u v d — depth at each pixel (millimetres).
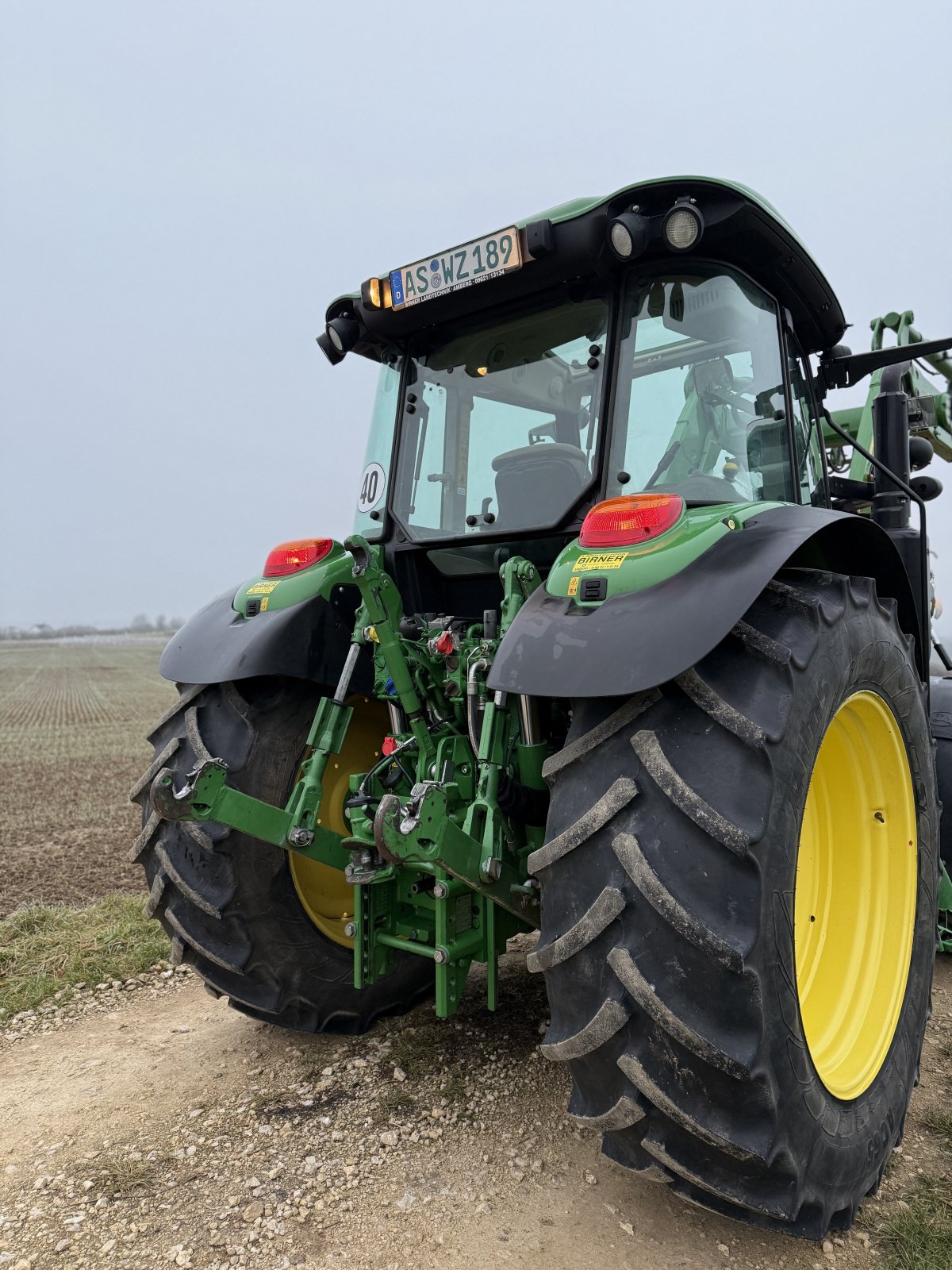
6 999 3328
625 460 2422
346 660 2742
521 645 1884
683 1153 1682
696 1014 1599
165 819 2590
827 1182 1790
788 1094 1654
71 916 4285
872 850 2434
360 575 2531
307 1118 2443
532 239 2400
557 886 1773
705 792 1644
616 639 1758
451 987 2455
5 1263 1883
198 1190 2127
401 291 2750
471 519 2791
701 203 2299
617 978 1643
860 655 2021
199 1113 2486
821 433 3312
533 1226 1982
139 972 3588
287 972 2760
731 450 2420
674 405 2426
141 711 23266
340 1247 1919
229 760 2629
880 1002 2281
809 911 2352
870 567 2490
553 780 1890
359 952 2572
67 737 16719
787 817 1690
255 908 2656
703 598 1744
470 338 2859
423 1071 2695
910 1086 2256
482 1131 2359
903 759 2383
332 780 2957
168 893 2658
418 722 2553
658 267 2441
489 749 2328
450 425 2895
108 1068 2793
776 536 1865
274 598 2738
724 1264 1870
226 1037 2996
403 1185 2131
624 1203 2062
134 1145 2328
